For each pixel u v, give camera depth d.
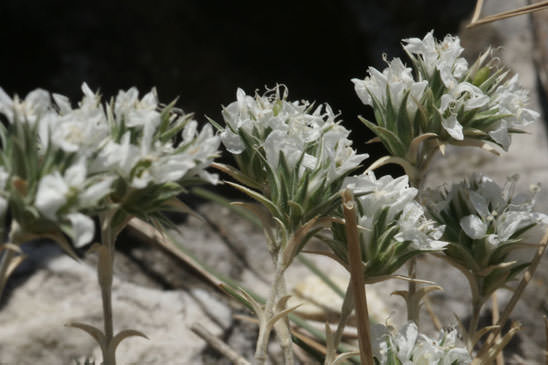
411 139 0.25
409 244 0.24
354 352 0.24
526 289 0.32
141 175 0.23
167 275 0.32
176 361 0.30
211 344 0.27
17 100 0.23
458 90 0.25
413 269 0.25
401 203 0.24
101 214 0.23
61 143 0.22
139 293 0.31
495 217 0.25
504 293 0.32
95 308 0.30
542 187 0.35
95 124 0.23
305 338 0.28
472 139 0.25
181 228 0.36
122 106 0.23
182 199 0.38
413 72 0.40
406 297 0.26
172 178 0.23
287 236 0.24
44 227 0.22
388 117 0.25
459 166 0.38
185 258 0.30
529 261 0.25
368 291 0.32
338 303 0.31
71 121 0.22
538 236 0.25
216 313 0.31
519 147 0.38
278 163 0.24
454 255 0.25
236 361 0.27
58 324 0.30
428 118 0.25
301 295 0.32
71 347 0.30
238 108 0.25
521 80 0.39
